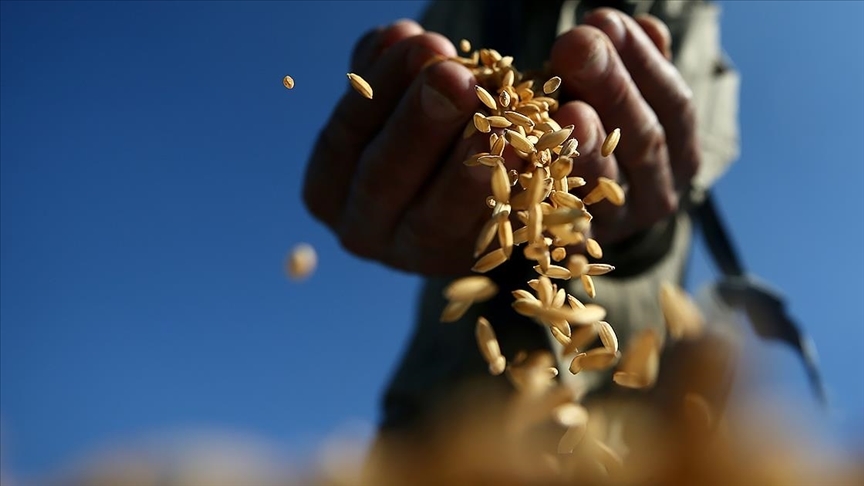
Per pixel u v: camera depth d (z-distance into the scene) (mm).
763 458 81
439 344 338
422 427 305
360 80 252
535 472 129
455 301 203
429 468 116
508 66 257
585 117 256
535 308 198
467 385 310
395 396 336
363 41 323
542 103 249
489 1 380
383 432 320
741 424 85
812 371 318
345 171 308
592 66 259
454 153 260
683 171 318
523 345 310
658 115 297
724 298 332
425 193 283
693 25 385
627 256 332
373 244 318
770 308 329
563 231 204
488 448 124
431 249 305
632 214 310
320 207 327
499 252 204
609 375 292
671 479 88
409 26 304
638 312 327
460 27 378
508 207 203
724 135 375
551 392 196
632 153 285
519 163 234
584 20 289
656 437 98
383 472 105
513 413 195
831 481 75
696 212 362
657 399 196
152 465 81
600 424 188
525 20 367
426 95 251
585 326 199
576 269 202
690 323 179
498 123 235
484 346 198
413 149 266
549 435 193
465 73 250
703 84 377
